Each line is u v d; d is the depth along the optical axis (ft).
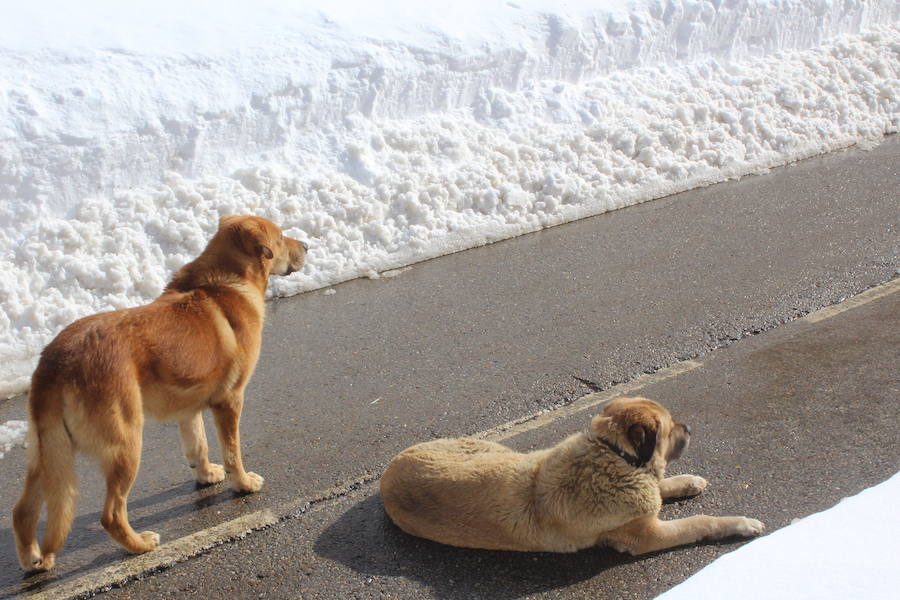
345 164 22.63
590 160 24.90
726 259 20.79
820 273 20.06
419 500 14.53
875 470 15.20
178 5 24.73
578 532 14.21
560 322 18.95
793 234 21.67
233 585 14.15
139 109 21.25
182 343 14.69
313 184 21.75
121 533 14.39
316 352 18.40
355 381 17.61
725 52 31.30
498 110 25.91
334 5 26.32
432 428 16.49
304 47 24.14
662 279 20.17
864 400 16.53
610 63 28.81
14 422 16.87
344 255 20.97
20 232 19.76
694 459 15.62
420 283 20.52
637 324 18.75
